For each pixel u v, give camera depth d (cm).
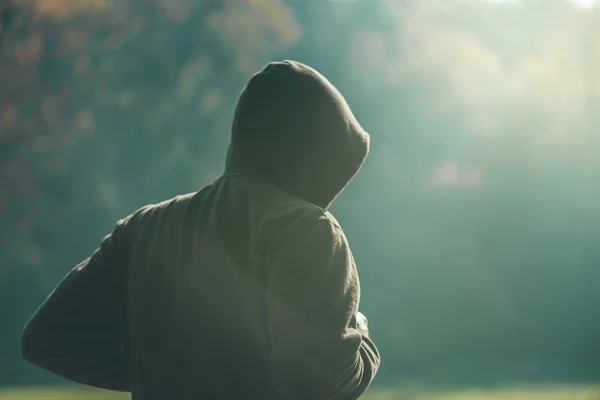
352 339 288
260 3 6675
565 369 5662
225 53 6456
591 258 5903
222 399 298
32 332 344
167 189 6078
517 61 6769
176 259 315
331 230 297
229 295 299
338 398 295
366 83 6456
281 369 284
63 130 5944
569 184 5947
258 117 317
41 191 5725
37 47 5900
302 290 285
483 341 5925
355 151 325
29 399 3238
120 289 341
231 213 307
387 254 6038
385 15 6788
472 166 6084
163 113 6241
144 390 317
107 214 5847
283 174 317
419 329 5916
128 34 6462
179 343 309
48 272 5619
